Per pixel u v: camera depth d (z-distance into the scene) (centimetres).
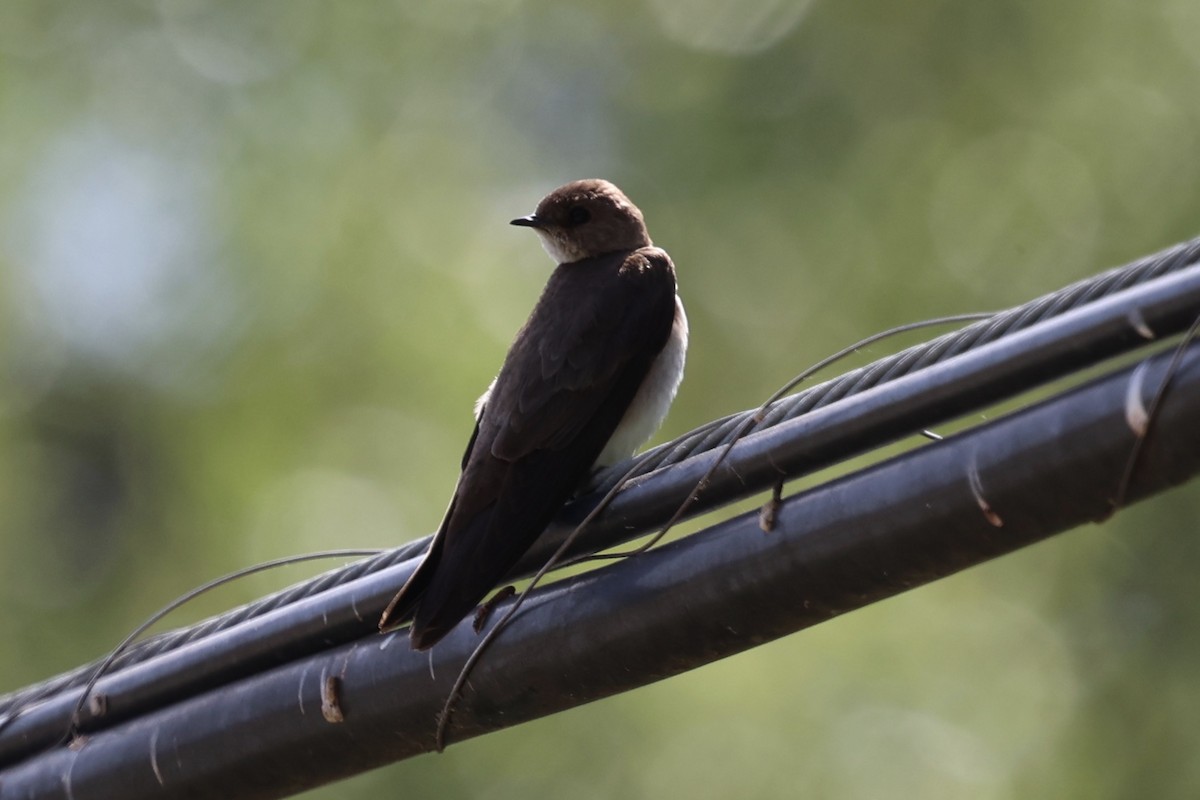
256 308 1700
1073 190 1669
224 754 684
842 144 1736
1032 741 1369
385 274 1678
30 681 1672
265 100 1820
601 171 1806
